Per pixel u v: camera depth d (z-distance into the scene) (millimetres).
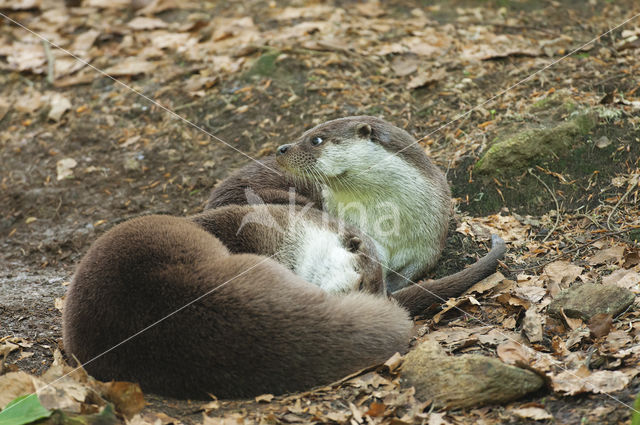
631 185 8375
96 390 5375
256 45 12062
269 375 5387
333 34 12234
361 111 10430
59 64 12719
